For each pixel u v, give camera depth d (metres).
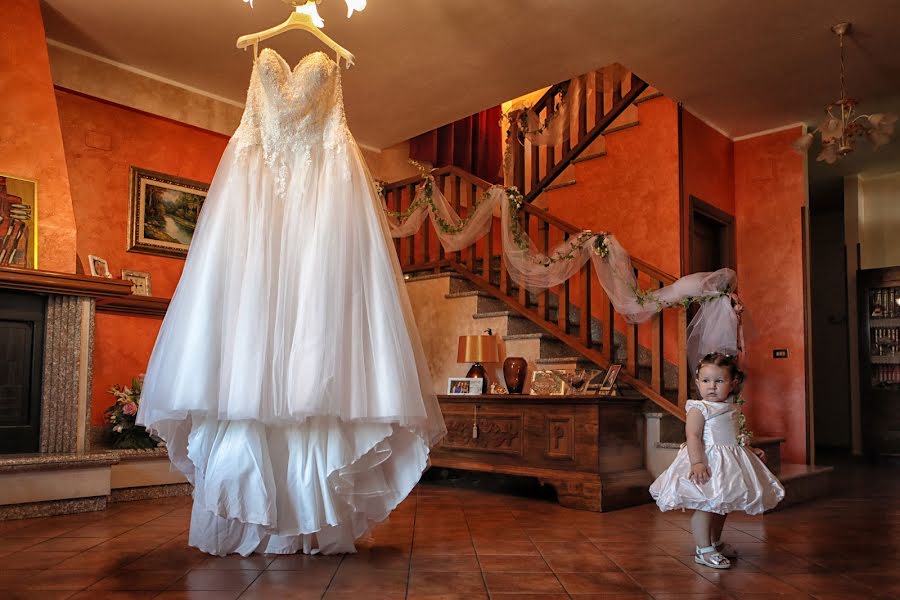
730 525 3.85
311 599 2.27
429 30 4.93
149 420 2.70
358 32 4.94
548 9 4.61
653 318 5.05
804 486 4.86
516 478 5.54
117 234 5.39
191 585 2.42
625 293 5.13
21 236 4.19
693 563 2.89
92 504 4.09
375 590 2.39
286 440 2.80
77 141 5.23
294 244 2.82
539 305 5.80
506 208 5.87
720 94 5.78
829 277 10.02
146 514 3.98
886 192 8.37
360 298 2.80
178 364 2.66
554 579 2.60
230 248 2.80
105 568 2.67
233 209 2.83
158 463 4.69
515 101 8.06
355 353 2.71
